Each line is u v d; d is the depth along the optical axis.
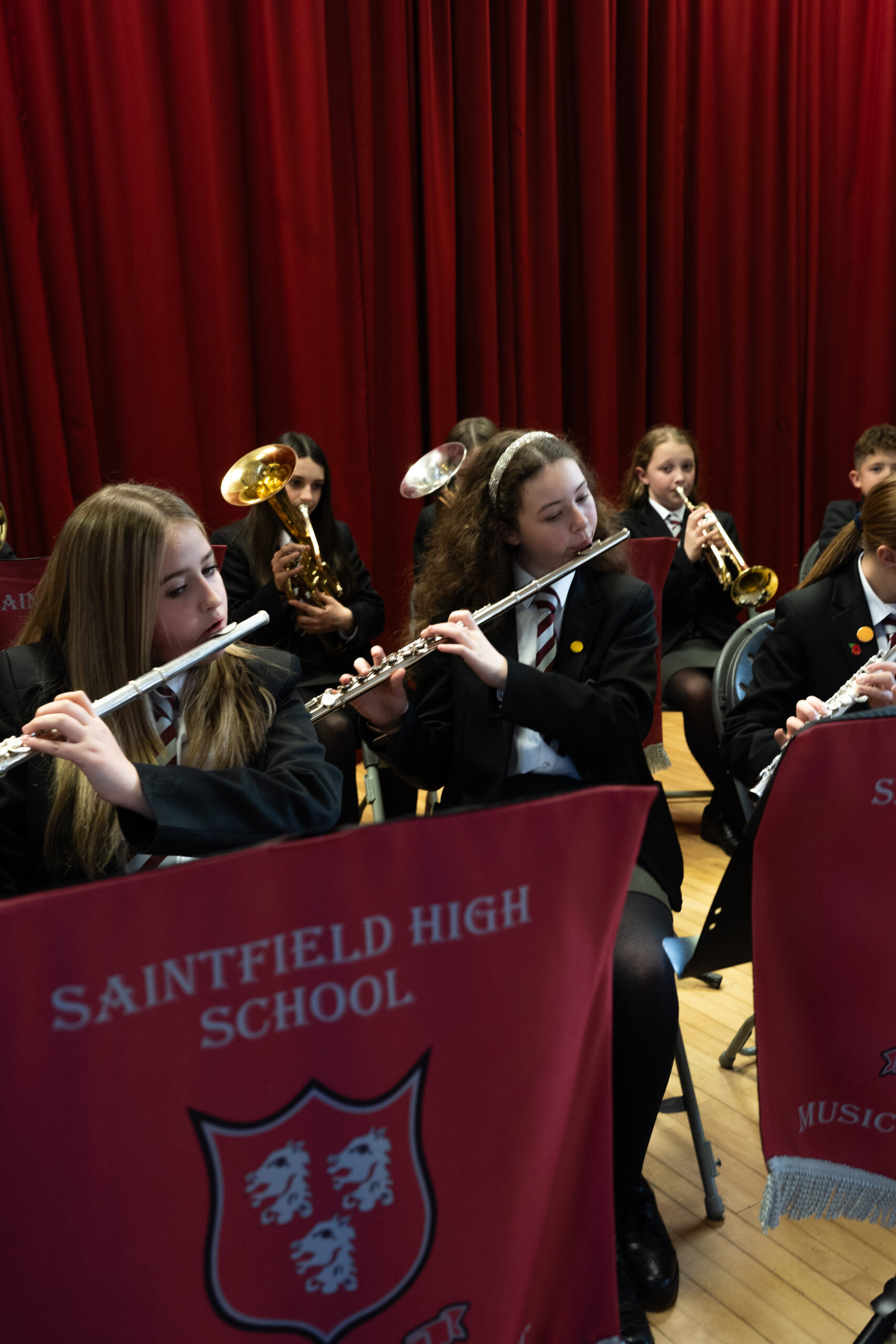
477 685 1.75
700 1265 1.54
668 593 3.42
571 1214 0.90
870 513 1.83
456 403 4.43
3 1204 0.64
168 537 1.29
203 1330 0.71
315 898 0.66
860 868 1.02
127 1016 0.63
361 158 4.07
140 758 1.28
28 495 3.72
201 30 3.64
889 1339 1.37
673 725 4.66
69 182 3.62
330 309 4.07
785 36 4.91
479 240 4.33
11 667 1.34
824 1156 1.11
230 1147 0.68
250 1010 0.66
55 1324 0.68
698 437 5.07
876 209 5.26
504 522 1.82
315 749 1.38
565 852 0.73
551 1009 0.76
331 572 3.04
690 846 3.22
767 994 1.06
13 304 3.57
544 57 4.37
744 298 5.05
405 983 0.70
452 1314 0.78
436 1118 0.74
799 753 0.98
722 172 4.92
